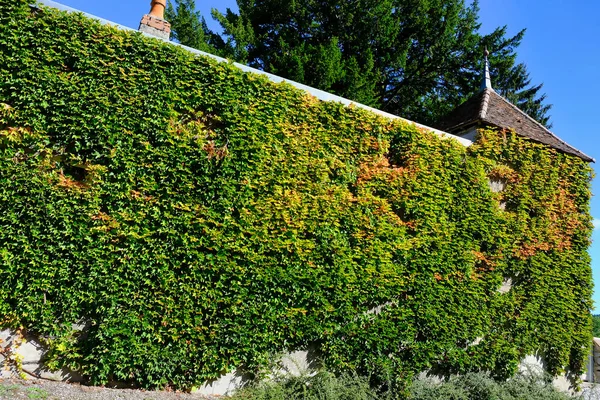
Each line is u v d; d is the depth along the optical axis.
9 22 5.34
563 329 8.98
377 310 7.27
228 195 6.21
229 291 6.11
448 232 7.88
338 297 6.79
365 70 17.33
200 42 16.50
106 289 5.48
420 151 7.93
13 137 5.23
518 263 8.62
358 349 6.95
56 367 5.36
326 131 7.14
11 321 5.17
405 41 19.16
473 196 8.29
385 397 6.73
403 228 7.44
